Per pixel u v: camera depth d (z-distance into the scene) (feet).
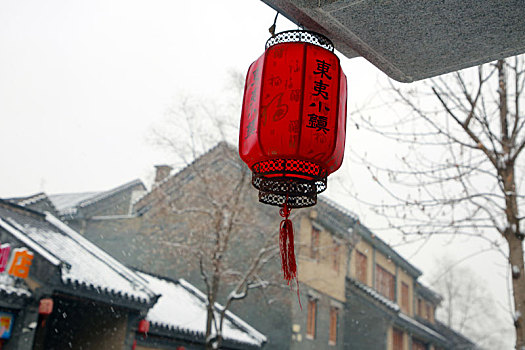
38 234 46.21
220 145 53.52
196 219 57.77
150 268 70.44
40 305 37.47
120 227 75.10
